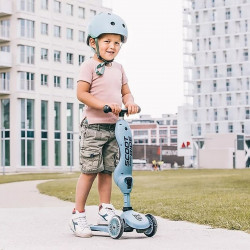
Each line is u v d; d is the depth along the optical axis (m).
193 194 13.97
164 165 86.12
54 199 13.66
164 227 6.34
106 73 5.91
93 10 63.47
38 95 56.78
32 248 4.86
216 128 100.12
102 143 5.75
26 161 55.59
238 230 6.01
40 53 57.44
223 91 99.56
